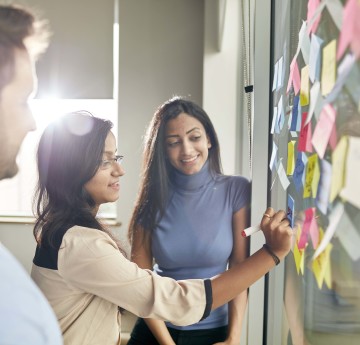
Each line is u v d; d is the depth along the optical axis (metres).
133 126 3.70
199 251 1.32
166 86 3.67
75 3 3.60
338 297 0.56
